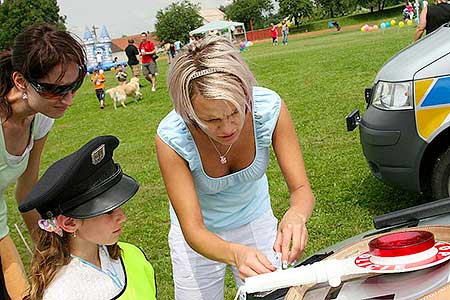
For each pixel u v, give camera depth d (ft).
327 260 6.71
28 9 207.92
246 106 7.78
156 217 20.72
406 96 14.73
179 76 7.38
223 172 8.97
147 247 18.19
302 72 54.13
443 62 14.48
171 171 8.61
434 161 14.98
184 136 8.47
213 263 9.82
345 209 17.95
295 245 7.77
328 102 36.22
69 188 7.34
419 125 14.62
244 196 9.54
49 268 7.45
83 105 61.11
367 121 15.72
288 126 9.00
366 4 236.43
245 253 7.54
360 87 39.91
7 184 9.52
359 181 20.04
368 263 6.19
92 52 181.16
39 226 7.53
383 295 6.17
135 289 8.04
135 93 56.29
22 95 8.48
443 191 15.02
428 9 25.77
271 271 7.16
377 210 17.51
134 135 38.73
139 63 82.48
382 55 55.26
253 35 224.74
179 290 10.11
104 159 7.62
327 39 117.60
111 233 7.60
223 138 7.61
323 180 20.86
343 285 6.59
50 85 8.20
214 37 7.58
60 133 45.29
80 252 7.63
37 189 7.43
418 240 6.12
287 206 19.61
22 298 7.99
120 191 7.62
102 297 7.57
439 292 5.54
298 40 142.10
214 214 9.59
